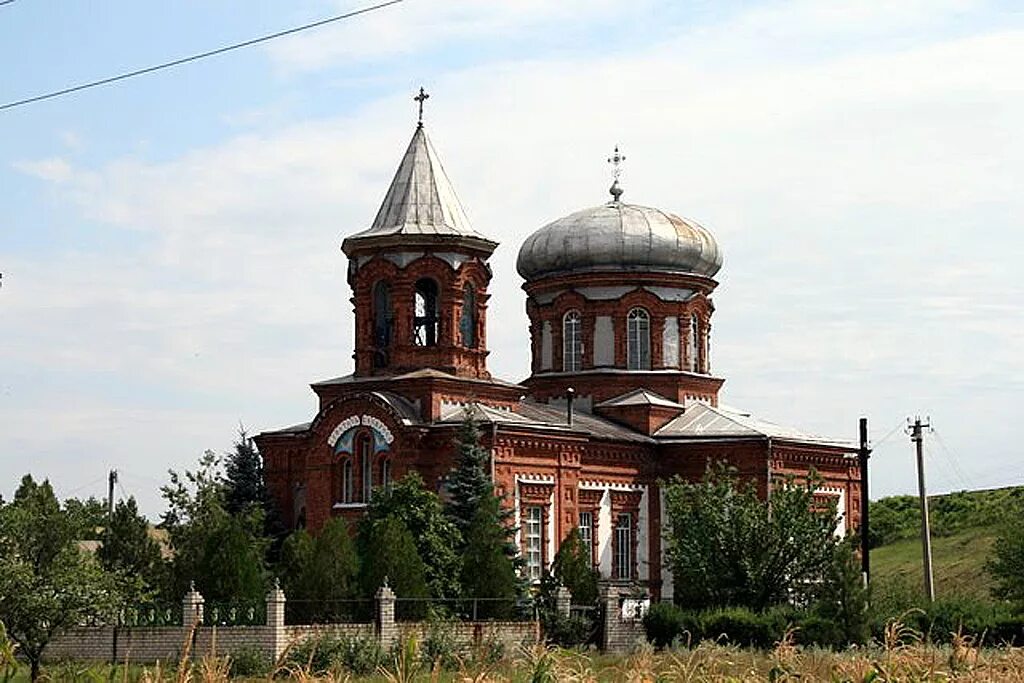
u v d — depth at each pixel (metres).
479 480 73.19
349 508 76.81
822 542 74.00
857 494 91.94
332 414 77.75
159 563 78.69
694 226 92.81
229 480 89.38
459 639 60.91
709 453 86.00
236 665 56.97
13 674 28.19
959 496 135.38
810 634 65.56
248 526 78.31
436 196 80.31
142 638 61.09
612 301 90.56
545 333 92.25
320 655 57.41
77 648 61.25
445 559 69.56
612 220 91.25
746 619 68.19
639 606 73.62
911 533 127.62
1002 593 77.00
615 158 96.12
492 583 68.88
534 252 92.62
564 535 79.62
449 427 75.69
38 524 49.22
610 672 37.09
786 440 86.38
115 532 78.44
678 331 91.00
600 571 82.06
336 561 65.81
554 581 73.69
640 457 85.81
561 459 79.69
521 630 66.12
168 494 81.69
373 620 62.38
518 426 76.94
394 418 75.69
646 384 89.94
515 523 76.44
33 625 47.56
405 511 70.62
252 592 66.56
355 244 78.88
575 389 90.25
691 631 69.44
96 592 49.03
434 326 80.06
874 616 66.69
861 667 30.16
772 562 73.75
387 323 79.31
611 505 83.69
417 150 81.25
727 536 74.19
